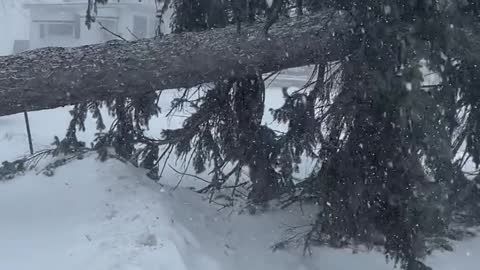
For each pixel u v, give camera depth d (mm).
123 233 4574
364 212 4801
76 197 5266
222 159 6148
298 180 6266
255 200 5926
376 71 4430
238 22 5082
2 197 5340
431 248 5555
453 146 5949
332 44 4996
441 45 4402
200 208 5762
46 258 4262
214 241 5195
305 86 5816
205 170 6824
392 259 5039
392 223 4688
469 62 4918
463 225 6172
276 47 5055
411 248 4582
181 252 4500
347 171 4836
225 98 5969
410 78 4262
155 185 5758
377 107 4641
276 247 5383
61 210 5062
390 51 4422
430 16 4359
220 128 6066
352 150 4844
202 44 5078
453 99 5086
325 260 5277
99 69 4934
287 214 6027
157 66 5020
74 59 4992
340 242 5449
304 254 5312
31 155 6539
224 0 5582
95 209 5039
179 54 5027
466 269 5152
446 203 4777
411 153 4566
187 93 6332
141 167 6230
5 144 9641
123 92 5113
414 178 4578
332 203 4930
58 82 4887
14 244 4480
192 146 6422
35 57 5035
